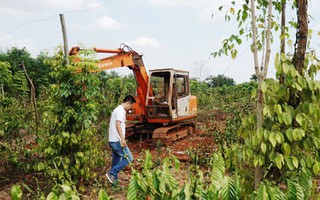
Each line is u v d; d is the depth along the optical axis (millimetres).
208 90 26109
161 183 2301
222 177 2324
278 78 2939
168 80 11438
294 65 2934
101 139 7445
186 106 12008
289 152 2785
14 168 6609
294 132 2785
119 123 6211
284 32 3326
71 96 5984
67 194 1965
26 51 34250
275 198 2242
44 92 11922
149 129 11422
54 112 6062
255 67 2963
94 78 5977
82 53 5961
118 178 6742
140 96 10906
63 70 5914
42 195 2148
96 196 5555
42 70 32688
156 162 6113
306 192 2617
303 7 2883
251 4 2998
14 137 8180
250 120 3018
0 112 8672
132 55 10469
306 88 2875
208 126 13047
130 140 11734
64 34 5988
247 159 3053
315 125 2857
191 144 10508
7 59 32531
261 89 2799
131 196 2246
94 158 6344
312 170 2939
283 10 3404
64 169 5801
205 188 2490
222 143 6621
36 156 6789
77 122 5930
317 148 2928
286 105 2848
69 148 6027
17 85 21391
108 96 11266
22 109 9891
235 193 2287
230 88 26516
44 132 6199
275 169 3020
